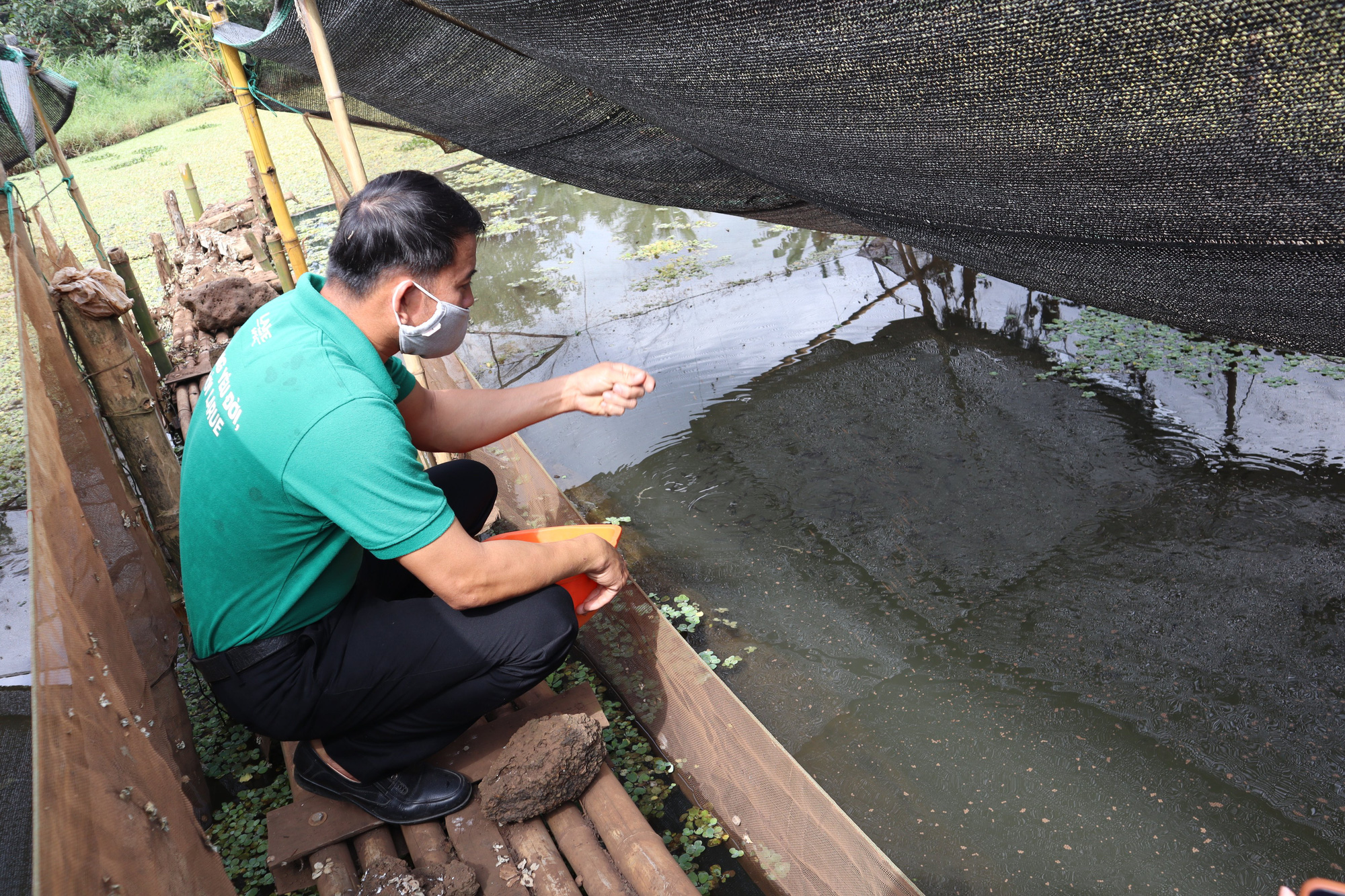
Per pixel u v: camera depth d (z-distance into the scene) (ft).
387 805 6.85
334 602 6.37
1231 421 13.69
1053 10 3.87
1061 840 8.04
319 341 5.63
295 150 45.29
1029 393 15.11
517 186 31.19
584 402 7.81
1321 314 5.14
